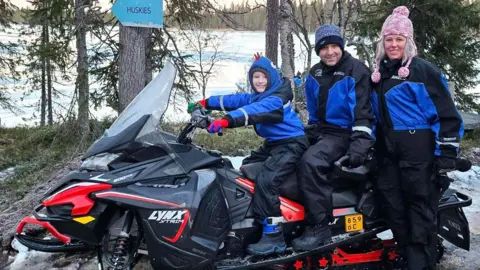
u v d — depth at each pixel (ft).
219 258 11.64
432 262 12.46
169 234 10.52
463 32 36.14
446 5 35.40
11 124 52.21
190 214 10.64
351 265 12.85
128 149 10.84
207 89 64.64
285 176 11.75
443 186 12.32
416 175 11.75
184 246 10.65
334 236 12.29
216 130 10.89
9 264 14.08
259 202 11.59
